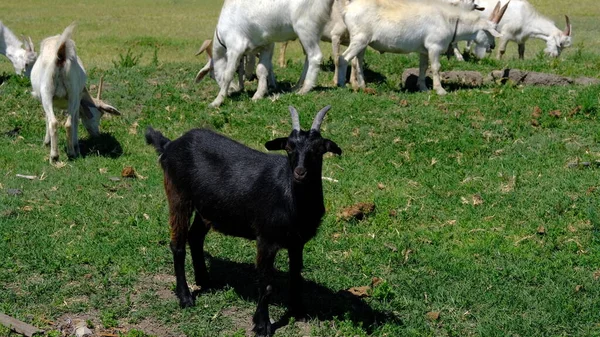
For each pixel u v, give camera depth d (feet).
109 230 18.78
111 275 17.15
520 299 16.38
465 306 16.28
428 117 24.27
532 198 19.88
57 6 68.59
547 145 22.48
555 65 32.17
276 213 14.96
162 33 52.75
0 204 19.65
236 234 15.75
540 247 18.08
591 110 24.20
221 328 15.69
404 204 19.89
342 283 16.94
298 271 15.60
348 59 28.07
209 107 26.55
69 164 22.35
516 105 24.91
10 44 33.35
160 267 17.49
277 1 26.22
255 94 27.61
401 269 17.42
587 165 21.33
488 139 22.98
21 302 16.26
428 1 27.53
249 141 23.59
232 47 26.91
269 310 16.19
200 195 15.65
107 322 15.67
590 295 16.55
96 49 44.29
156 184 21.07
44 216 19.29
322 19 26.48
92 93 28.07
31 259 17.57
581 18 59.31
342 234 18.72
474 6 30.89
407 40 27.35
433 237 18.51
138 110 26.84
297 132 14.69
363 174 21.44
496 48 47.14
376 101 25.67
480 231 18.76
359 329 15.52
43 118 26.09
